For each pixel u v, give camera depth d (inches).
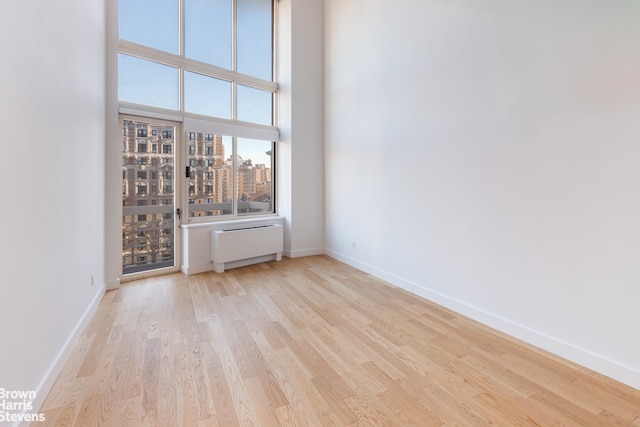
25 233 61.7
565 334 89.3
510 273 102.8
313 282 156.9
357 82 175.3
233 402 70.2
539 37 92.7
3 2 53.1
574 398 72.7
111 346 93.6
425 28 131.3
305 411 67.8
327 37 201.9
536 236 95.4
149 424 63.3
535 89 94.0
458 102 118.3
